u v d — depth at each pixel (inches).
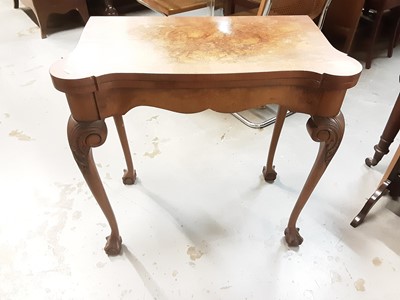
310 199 51.9
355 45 97.2
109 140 63.9
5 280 41.4
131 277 42.0
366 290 40.8
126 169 55.4
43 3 96.5
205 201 51.9
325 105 32.0
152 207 50.8
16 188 53.5
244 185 54.6
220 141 63.8
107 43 33.5
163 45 33.5
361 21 105.7
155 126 67.8
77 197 52.1
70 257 44.0
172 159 59.4
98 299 39.9
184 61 30.8
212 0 72.7
